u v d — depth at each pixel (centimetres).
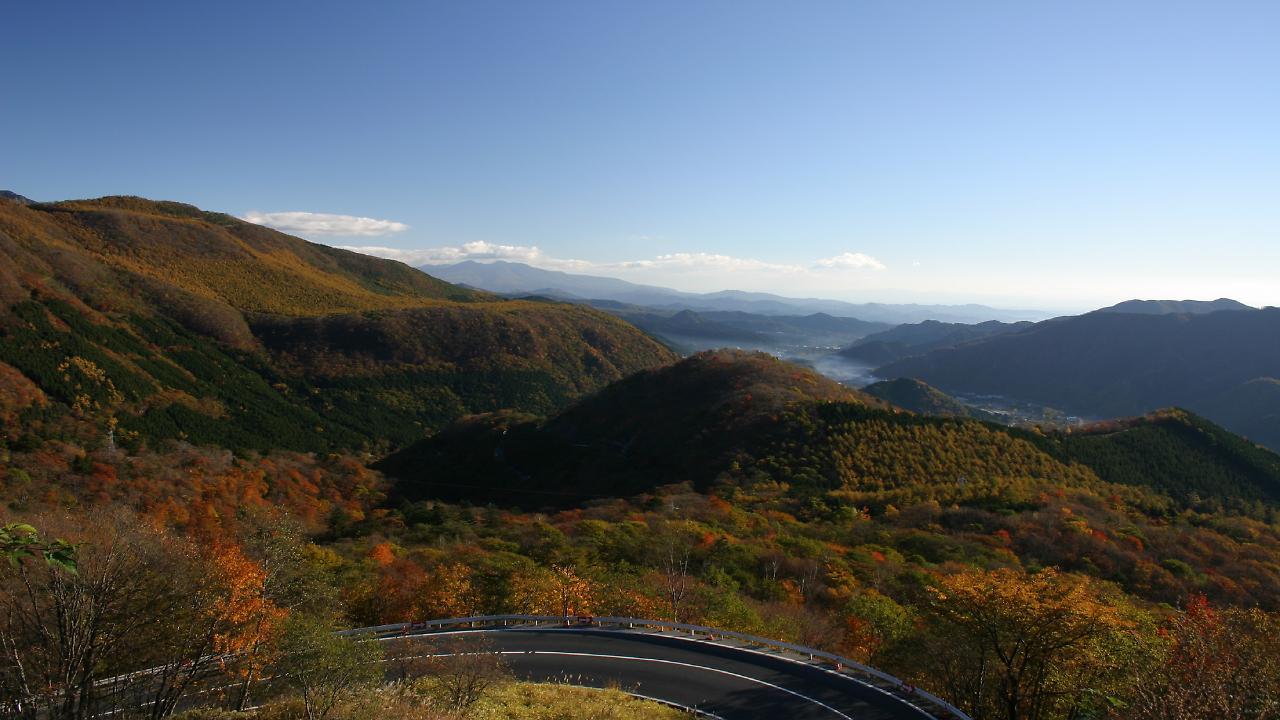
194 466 7394
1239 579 4794
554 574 3619
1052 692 2050
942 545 5200
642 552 4556
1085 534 5381
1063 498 6475
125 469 6594
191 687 1750
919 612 3334
